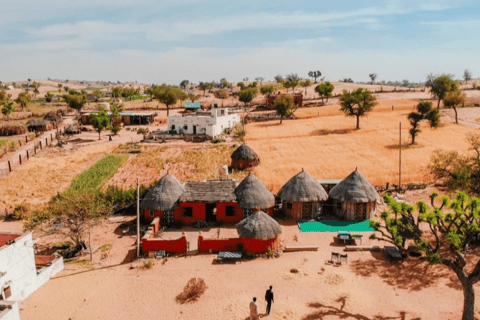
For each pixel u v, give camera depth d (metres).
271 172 55.00
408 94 137.88
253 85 194.62
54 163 63.69
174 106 147.12
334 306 21.72
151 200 35.12
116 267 27.64
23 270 23.44
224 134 89.31
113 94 194.75
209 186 36.88
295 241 31.45
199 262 28.05
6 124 96.56
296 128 90.00
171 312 21.86
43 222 32.44
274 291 23.61
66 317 21.70
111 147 77.19
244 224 29.23
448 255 27.42
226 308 21.91
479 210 19.56
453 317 20.25
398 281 24.30
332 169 55.00
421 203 20.55
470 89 144.12
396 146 66.69
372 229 33.50
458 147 62.97
